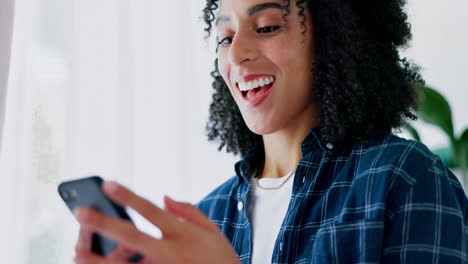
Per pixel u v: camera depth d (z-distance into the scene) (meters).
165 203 0.50
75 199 0.49
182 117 1.47
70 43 1.35
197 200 1.50
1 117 1.11
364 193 0.69
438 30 1.68
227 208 0.86
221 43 0.84
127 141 1.36
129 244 0.43
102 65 1.37
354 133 0.78
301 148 0.80
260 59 0.78
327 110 0.78
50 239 1.30
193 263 0.44
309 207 0.75
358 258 0.66
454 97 1.66
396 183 0.68
